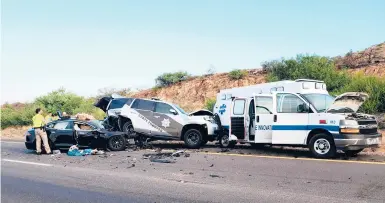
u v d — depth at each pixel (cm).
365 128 1113
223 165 1058
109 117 1678
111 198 714
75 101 3434
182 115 1577
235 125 1448
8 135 2892
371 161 1079
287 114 1220
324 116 1148
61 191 785
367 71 2309
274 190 743
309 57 2469
